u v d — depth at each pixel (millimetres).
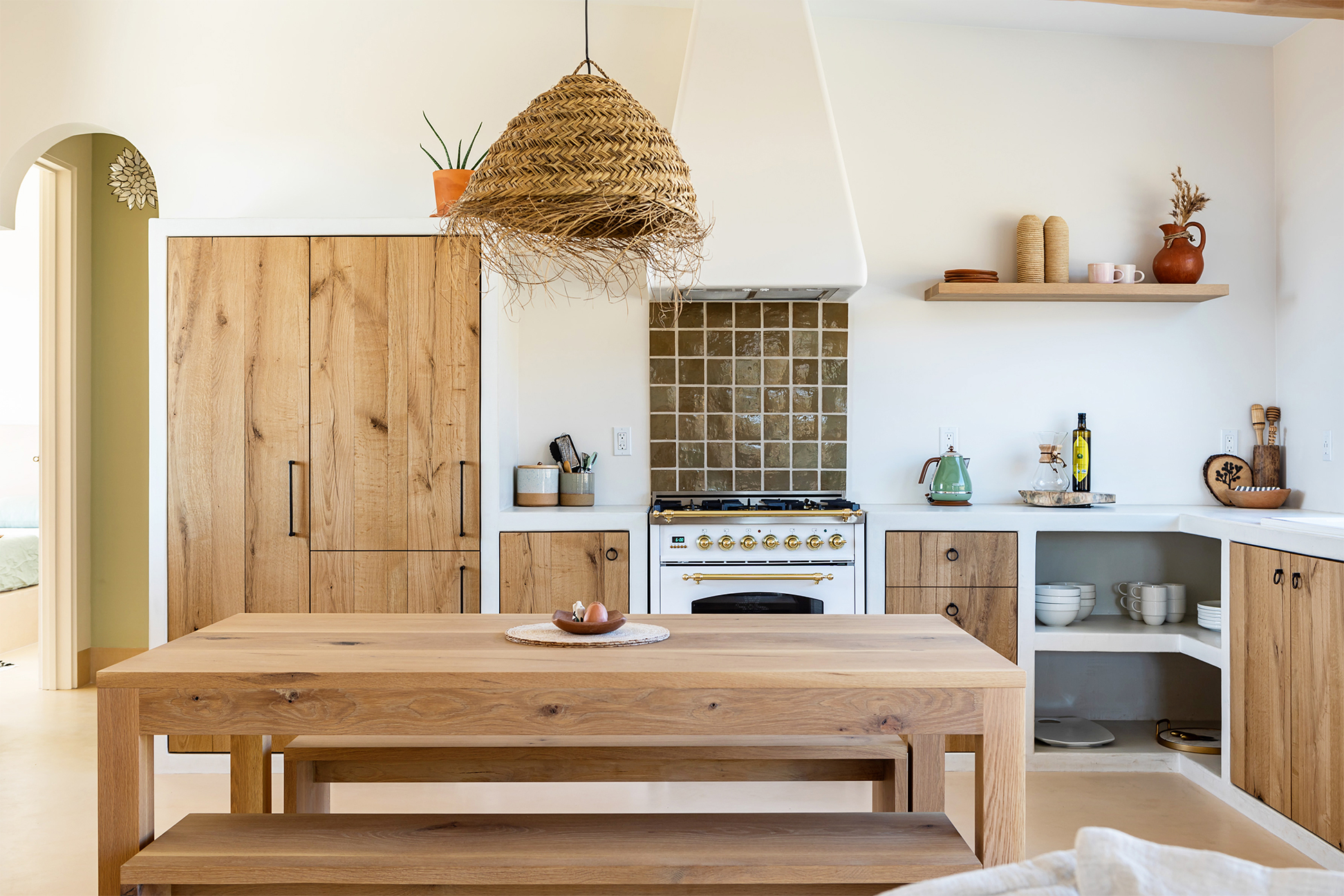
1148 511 3629
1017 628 3527
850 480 4008
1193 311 3998
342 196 3803
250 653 1973
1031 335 4004
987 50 3994
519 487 3809
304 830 1912
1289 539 2779
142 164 4715
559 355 3996
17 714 4180
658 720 1812
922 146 3986
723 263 3516
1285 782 2807
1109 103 4000
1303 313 3811
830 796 3150
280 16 3805
